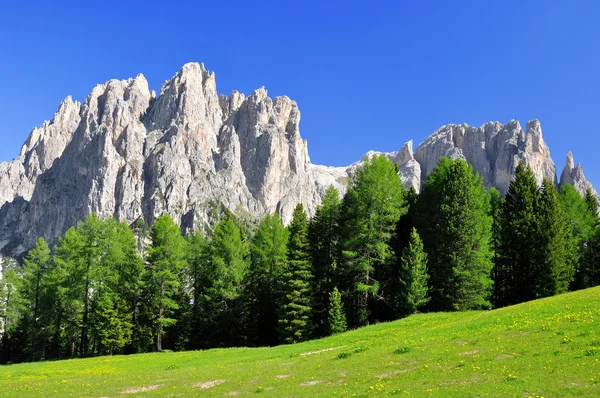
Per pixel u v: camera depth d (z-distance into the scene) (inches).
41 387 1273.4
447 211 2363.4
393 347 1295.5
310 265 2549.2
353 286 2470.5
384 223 2409.0
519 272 2393.0
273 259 2910.9
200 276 3142.2
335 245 2608.3
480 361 937.5
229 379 1147.9
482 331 1268.5
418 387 808.9
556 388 689.0
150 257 2679.6
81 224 2770.7
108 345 2721.5
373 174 2393.0
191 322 3068.4
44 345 3366.1
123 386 1199.6
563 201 2775.6
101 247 2755.9
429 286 2394.2
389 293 2516.0
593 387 670.5
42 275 3088.1
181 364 1660.9
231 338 2903.5
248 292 2923.2
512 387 717.9
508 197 2588.6
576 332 1023.0
